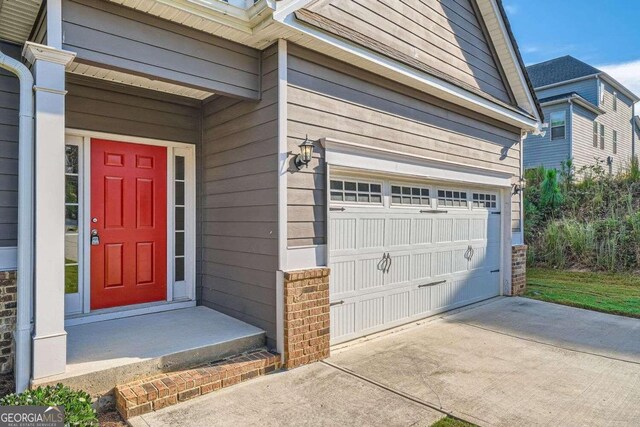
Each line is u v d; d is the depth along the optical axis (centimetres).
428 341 477
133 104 454
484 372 385
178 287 500
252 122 418
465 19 651
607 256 955
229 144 453
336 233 450
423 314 575
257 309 413
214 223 479
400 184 538
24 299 292
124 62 321
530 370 391
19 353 288
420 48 557
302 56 404
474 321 571
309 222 411
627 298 708
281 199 385
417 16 556
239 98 396
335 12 440
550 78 1902
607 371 391
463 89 570
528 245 1077
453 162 591
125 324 421
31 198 298
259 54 404
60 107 294
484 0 650
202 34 365
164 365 336
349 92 450
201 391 328
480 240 699
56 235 291
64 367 294
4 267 362
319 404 316
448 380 366
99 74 405
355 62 443
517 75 718
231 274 450
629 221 990
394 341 476
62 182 295
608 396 338
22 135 294
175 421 287
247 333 394
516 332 518
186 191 502
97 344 359
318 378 366
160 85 442
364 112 466
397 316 532
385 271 513
